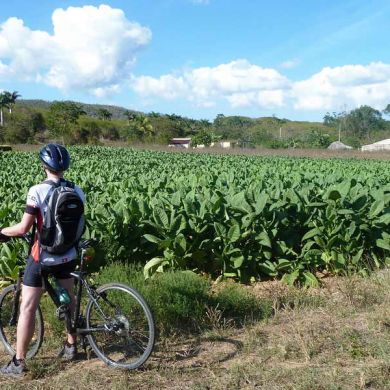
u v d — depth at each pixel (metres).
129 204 7.82
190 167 23.06
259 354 4.88
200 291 6.09
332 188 9.02
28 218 4.39
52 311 5.60
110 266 7.07
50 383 4.42
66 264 4.59
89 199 9.71
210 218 7.81
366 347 4.83
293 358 4.74
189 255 7.48
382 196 8.81
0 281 7.17
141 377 4.49
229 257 7.60
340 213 7.92
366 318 5.58
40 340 4.91
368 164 26.53
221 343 5.21
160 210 7.56
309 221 8.16
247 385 4.28
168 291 5.91
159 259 7.43
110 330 4.64
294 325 5.49
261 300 6.40
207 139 102.31
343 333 5.16
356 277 7.41
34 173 17.89
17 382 4.50
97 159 32.03
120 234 7.65
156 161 28.70
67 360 4.88
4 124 102.81
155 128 120.62
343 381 4.22
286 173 16.47
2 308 5.36
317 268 8.11
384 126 137.38
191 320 5.70
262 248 7.80
